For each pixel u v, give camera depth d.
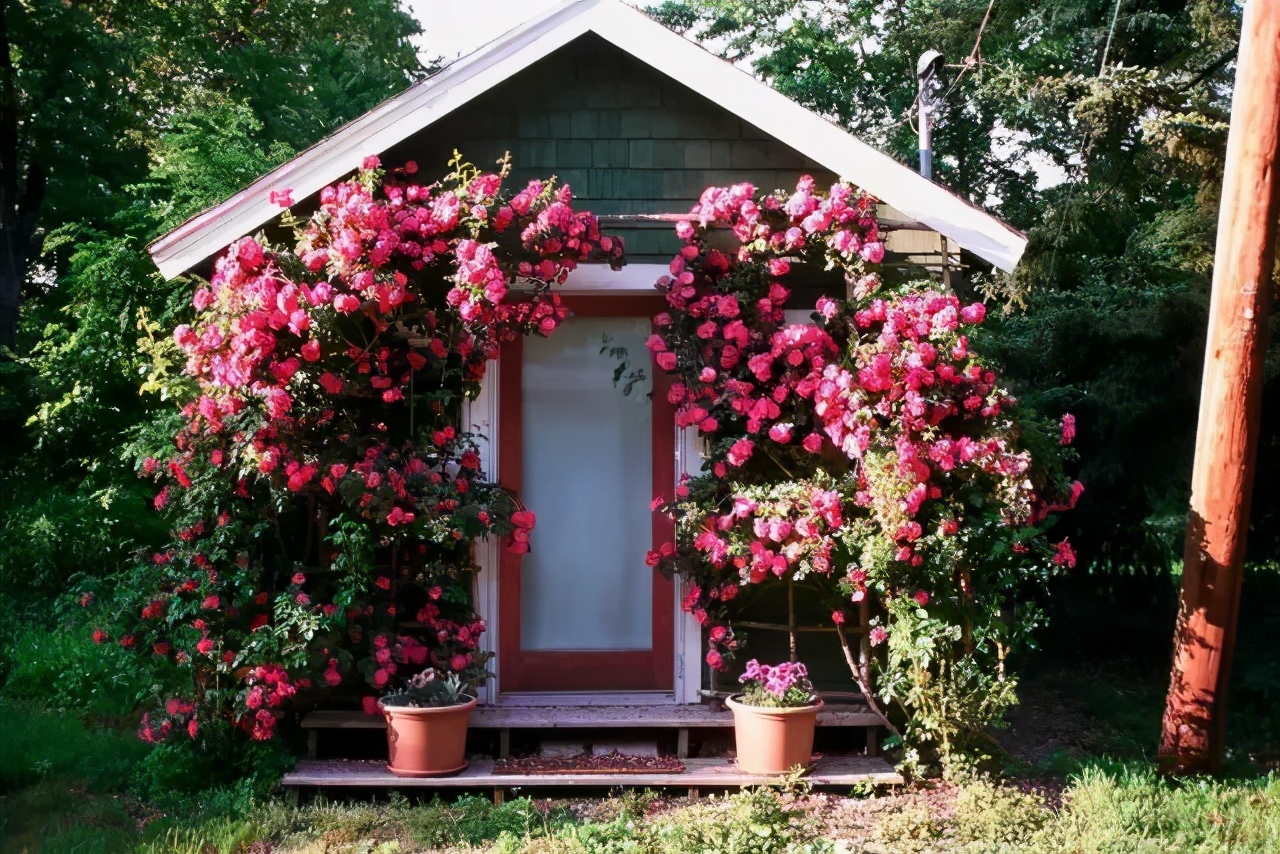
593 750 7.00
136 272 11.73
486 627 7.13
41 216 17.53
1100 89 11.68
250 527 6.65
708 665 7.22
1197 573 7.10
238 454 6.44
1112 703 9.29
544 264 6.82
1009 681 6.52
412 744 6.25
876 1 21.97
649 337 7.28
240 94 19.36
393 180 7.27
